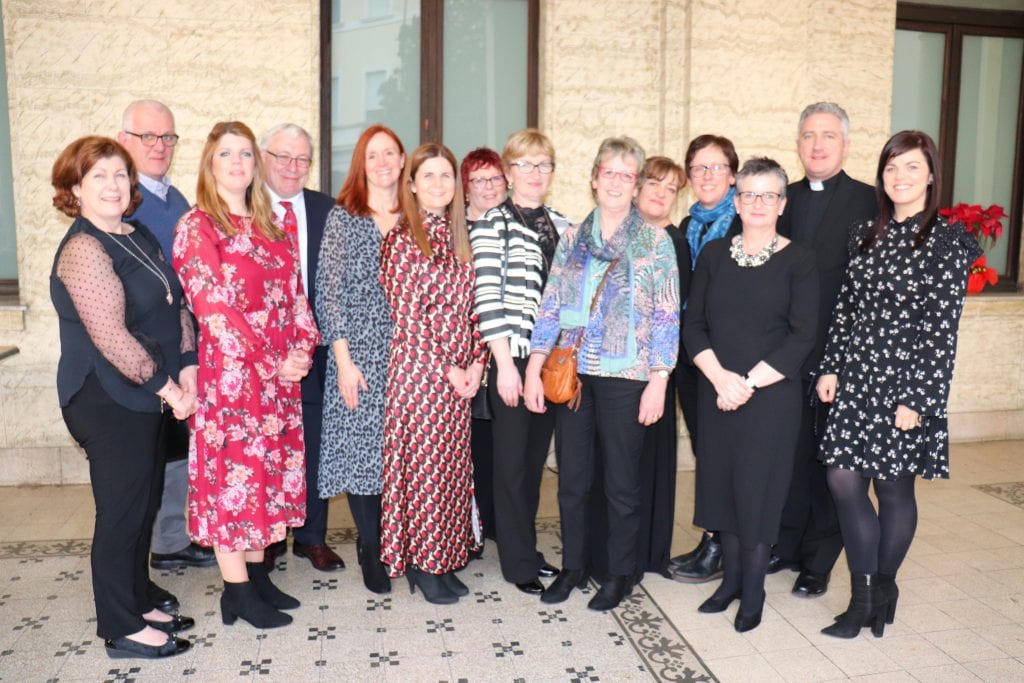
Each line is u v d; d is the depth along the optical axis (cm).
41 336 437
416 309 297
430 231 301
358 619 299
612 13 480
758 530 286
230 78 438
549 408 323
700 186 334
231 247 269
